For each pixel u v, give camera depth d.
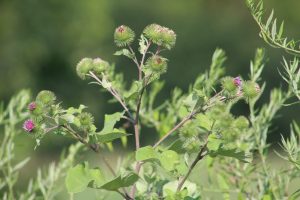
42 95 1.72
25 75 11.20
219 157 2.09
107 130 1.73
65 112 1.76
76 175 1.69
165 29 1.78
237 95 1.73
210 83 2.13
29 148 5.70
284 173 2.02
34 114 1.71
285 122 12.06
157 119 2.26
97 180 1.69
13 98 2.31
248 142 2.07
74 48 11.63
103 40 13.02
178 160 1.71
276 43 1.75
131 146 9.95
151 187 1.86
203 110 1.74
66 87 11.70
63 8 11.34
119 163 2.09
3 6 11.10
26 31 11.20
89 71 1.81
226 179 2.07
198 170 2.07
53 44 11.41
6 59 11.08
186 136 1.72
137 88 1.76
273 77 13.43
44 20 11.23
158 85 2.29
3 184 2.21
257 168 2.05
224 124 1.67
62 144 9.91
